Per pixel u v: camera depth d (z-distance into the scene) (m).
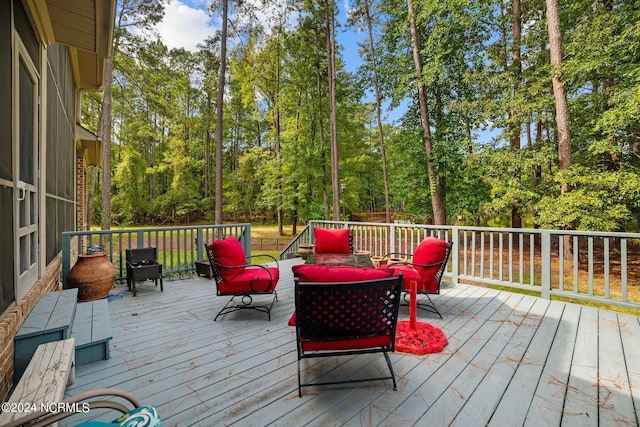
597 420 1.73
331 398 1.93
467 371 2.25
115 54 11.78
